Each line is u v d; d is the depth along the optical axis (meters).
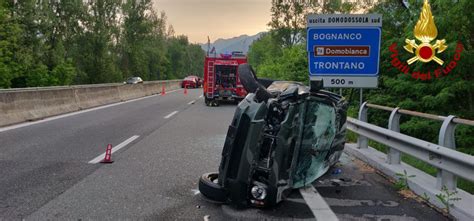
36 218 4.88
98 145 9.74
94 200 5.58
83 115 16.47
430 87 12.69
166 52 128.25
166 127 13.24
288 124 5.08
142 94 33.09
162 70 115.94
